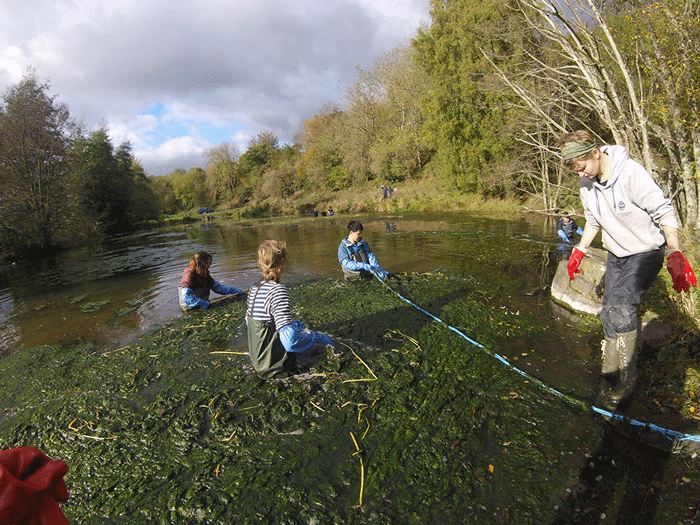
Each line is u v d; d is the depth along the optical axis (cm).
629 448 229
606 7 662
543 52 1332
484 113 1908
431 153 2889
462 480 213
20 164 1788
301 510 201
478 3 1739
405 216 1892
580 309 436
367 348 367
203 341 418
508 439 242
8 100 1853
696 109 580
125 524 202
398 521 191
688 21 552
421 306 472
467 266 673
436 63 2095
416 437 249
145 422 285
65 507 216
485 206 1961
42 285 901
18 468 92
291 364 332
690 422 242
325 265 764
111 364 384
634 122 652
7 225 1673
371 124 3316
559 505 195
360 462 231
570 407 267
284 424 269
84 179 2497
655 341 338
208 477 229
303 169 4325
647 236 253
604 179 259
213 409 290
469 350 355
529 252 768
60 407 313
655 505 191
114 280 851
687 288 238
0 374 390
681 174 616
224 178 6012
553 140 1474
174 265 979
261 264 315
